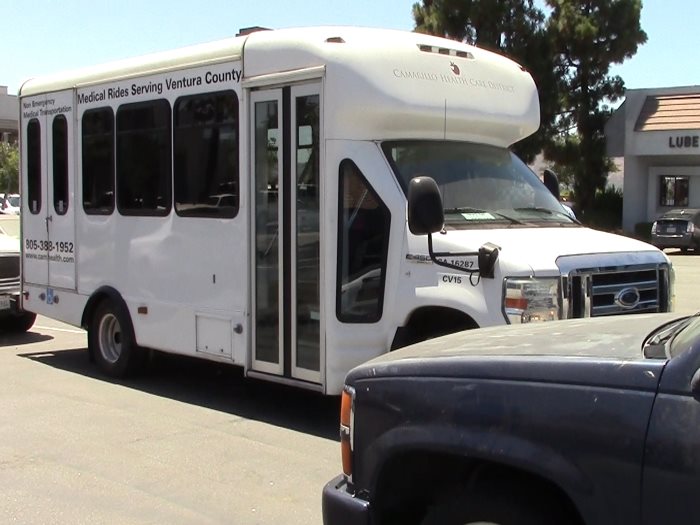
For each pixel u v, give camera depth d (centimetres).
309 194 658
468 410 299
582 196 3447
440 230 581
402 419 318
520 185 693
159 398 782
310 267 659
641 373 267
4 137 7725
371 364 346
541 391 285
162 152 783
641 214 3341
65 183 912
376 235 628
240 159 703
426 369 319
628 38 3291
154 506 512
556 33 3281
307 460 601
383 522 334
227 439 651
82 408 745
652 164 3312
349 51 634
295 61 655
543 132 3247
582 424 271
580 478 270
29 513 500
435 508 327
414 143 662
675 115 3200
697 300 1485
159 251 791
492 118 704
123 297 839
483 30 3262
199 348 754
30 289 984
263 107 691
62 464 590
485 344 340
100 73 855
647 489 256
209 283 739
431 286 595
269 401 773
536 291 550
